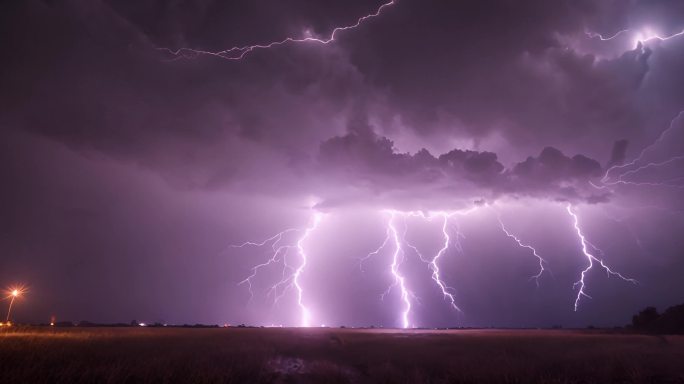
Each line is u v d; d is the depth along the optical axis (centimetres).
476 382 1168
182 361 1280
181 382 1040
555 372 1238
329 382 1248
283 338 2533
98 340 1905
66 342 1688
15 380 958
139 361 1233
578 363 1333
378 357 1609
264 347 1888
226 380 1091
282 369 1406
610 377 1177
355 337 2762
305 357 1692
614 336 2867
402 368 1410
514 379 1147
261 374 1250
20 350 1324
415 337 2812
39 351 1327
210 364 1245
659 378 1170
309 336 2808
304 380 1277
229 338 2388
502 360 1393
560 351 1712
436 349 1878
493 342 2280
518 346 1980
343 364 1562
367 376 1348
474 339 2558
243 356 1510
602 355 1475
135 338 2152
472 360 1423
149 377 1061
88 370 1053
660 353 1506
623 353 1480
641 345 1898
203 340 2148
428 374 1327
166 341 2008
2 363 1109
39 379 973
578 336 2934
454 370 1288
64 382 980
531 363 1326
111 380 988
